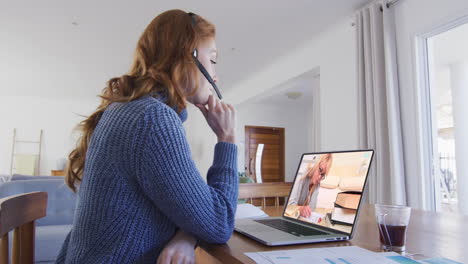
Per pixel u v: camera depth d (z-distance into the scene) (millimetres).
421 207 2600
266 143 7930
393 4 2945
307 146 8219
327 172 902
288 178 7977
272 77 5137
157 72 718
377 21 2961
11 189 2615
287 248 679
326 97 3898
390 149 2727
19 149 7152
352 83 3469
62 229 2434
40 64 4992
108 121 660
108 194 620
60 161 6988
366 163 787
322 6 3180
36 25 3605
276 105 8031
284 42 4043
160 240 668
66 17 3408
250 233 782
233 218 708
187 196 615
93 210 629
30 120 7277
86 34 3846
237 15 3352
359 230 881
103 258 614
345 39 3615
